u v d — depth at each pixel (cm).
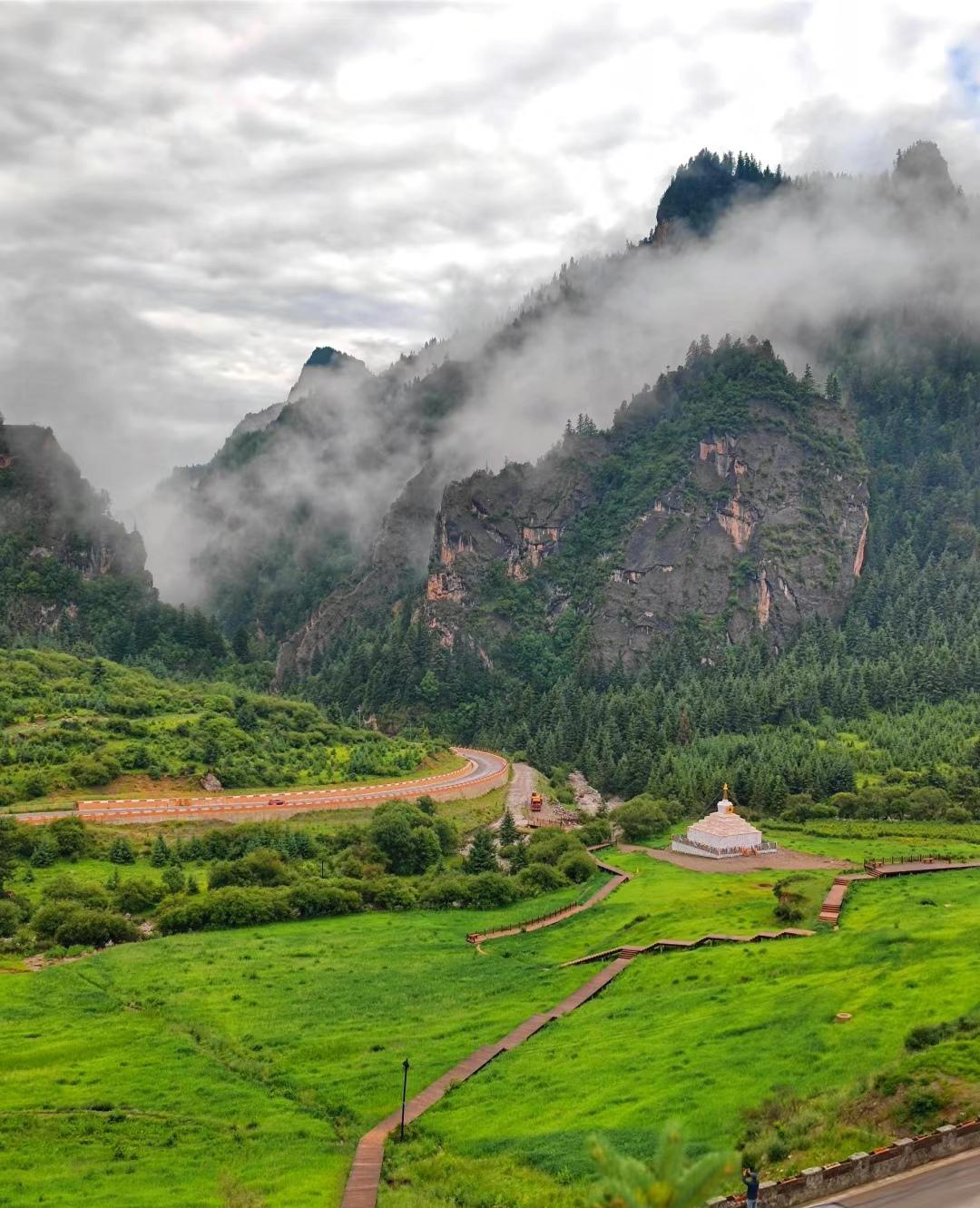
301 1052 11012
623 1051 10056
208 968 13688
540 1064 10188
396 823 19838
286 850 19362
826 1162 7006
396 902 17088
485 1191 7819
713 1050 9538
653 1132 8112
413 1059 10700
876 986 10275
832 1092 8081
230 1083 10338
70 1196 8150
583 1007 11888
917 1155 6912
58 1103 9850
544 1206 7444
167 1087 10194
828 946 12106
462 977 13475
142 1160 8769
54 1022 11881
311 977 13388
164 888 16850
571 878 18812
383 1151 8869
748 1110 8119
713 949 13062
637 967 12962
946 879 16088
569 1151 8125
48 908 15275
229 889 16375
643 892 17225
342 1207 7912
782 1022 9850
